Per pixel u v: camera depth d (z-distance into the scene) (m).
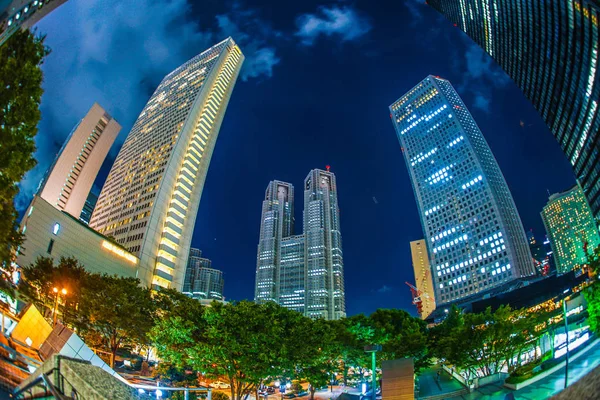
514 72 148.25
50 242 86.56
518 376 42.47
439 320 183.25
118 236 141.62
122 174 171.00
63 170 186.25
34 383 7.31
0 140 16.61
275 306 41.69
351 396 51.16
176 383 39.22
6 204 19.22
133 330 47.81
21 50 18.17
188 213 147.12
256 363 33.34
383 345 50.75
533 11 110.38
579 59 99.69
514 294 128.88
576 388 3.87
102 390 6.94
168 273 133.62
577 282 110.19
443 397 45.34
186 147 153.12
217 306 35.66
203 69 185.38
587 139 112.25
